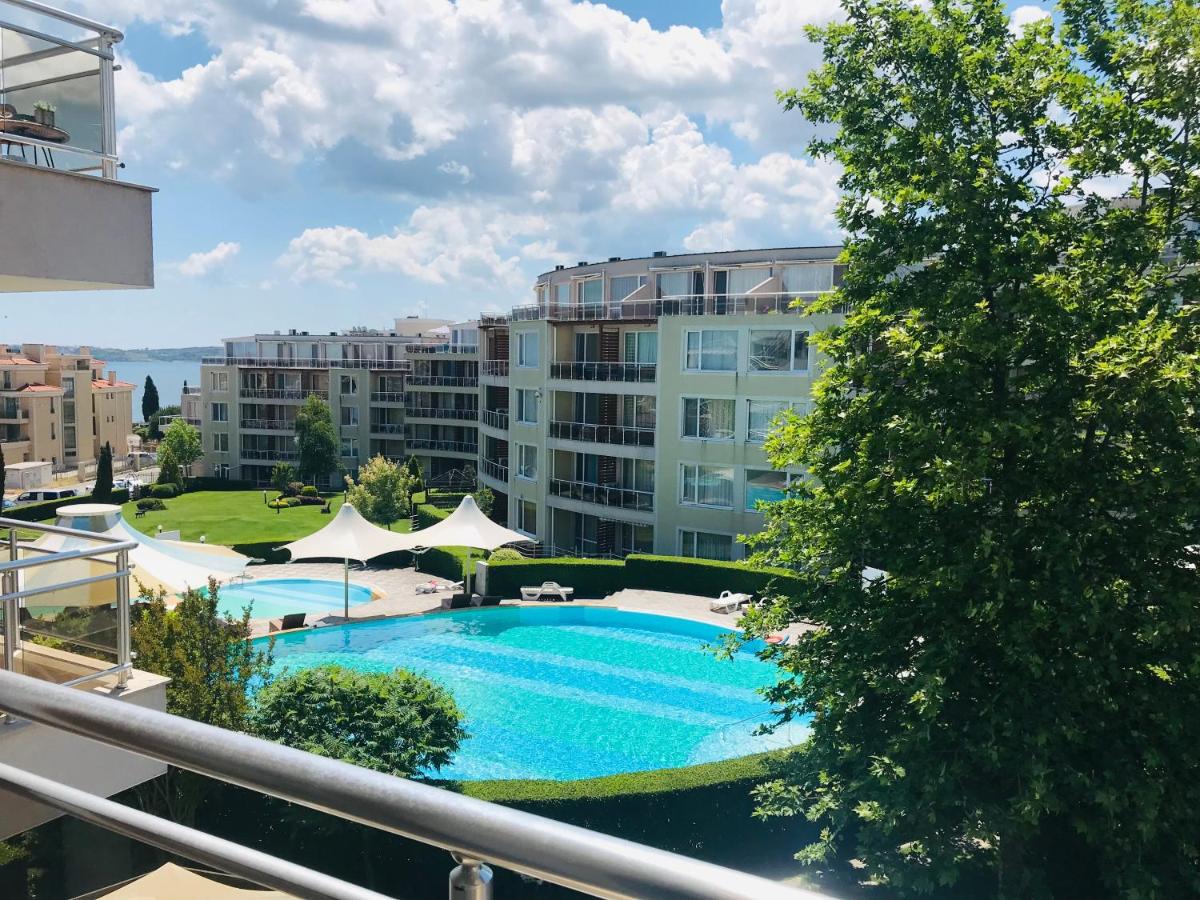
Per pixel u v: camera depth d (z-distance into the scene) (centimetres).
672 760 1917
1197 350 1110
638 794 1421
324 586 3831
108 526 1980
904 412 1276
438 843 126
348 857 1051
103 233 695
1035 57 1351
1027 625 1094
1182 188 1319
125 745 160
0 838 268
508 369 4903
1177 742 1094
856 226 1455
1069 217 1332
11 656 602
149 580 1909
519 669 2528
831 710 1298
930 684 1082
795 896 104
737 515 3653
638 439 3991
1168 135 1309
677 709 2220
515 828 120
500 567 3356
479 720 2138
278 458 8225
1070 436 1112
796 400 3491
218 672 1377
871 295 1434
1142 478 1140
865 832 1174
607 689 2366
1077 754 1138
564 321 4278
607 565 3388
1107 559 1162
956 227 1284
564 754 1944
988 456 1125
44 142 648
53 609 630
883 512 1298
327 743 1383
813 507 1447
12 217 641
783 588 1546
